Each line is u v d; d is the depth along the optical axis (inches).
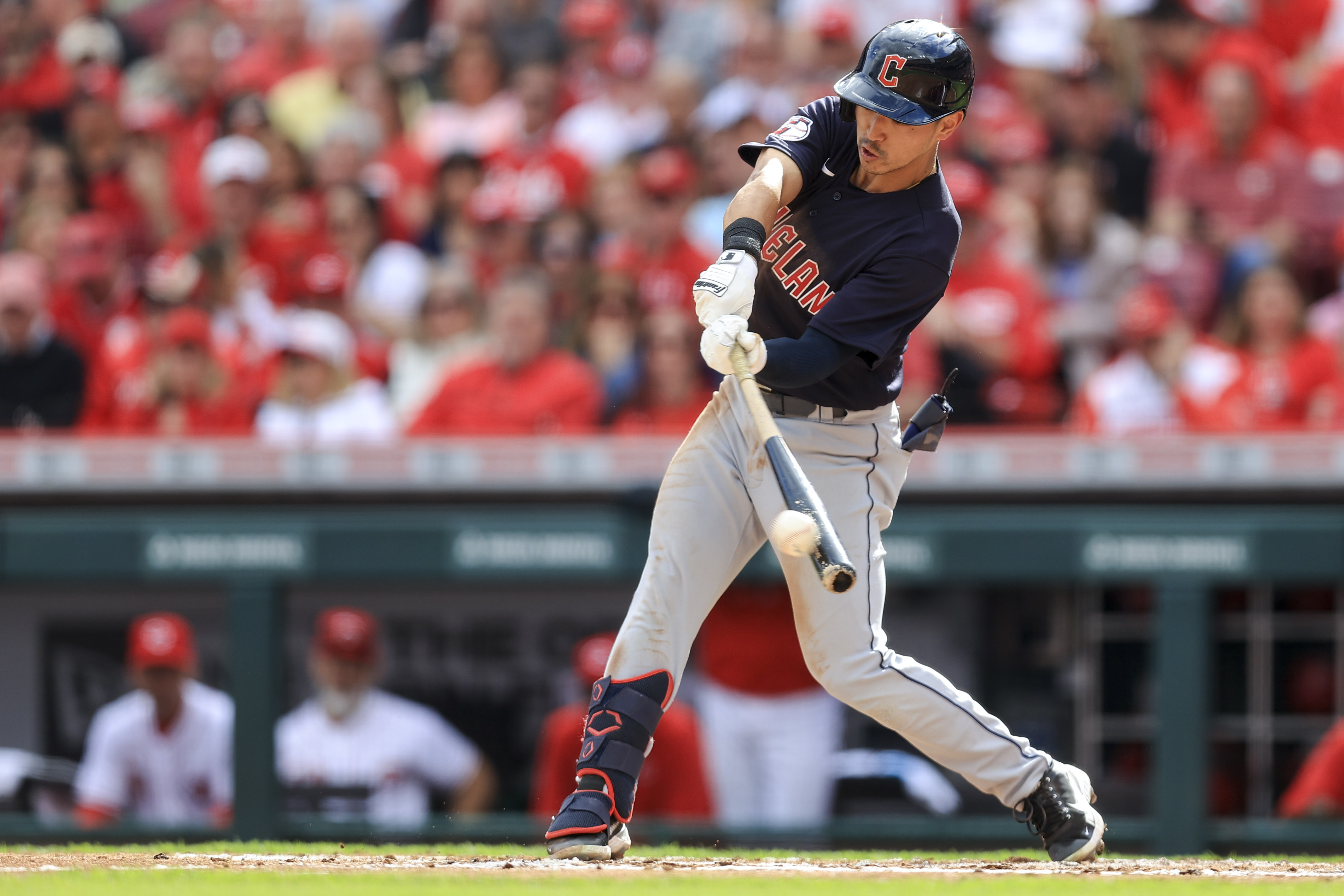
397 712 1085.8
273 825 1050.7
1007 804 436.1
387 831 1069.1
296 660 1100.5
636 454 1071.0
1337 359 1128.2
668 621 408.2
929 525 1032.2
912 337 1122.0
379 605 1106.7
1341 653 1060.5
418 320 1199.6
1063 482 1051.9
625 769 408.2
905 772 1050.7
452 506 1079.6
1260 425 1101.7
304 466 1085.8
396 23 1440.7
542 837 1062.4
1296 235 1213.7
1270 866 441.4
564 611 1099.9
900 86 383.2
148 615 1110.4
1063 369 1144.2
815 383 397.1
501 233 1221.7
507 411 1128.8
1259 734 1066.1
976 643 1077.1
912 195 401.7
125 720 1083.9
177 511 1090.7
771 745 1051.3
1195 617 1010.7
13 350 1169.4
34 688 1114.7
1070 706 1071.0
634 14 1412.4
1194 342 1139.9
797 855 523.2
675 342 1128.2
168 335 1160.2
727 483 407.8
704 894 325.4
